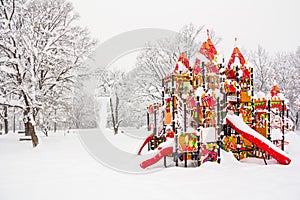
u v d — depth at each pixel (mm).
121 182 6227
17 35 13992
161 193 5238
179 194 5141
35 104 14375
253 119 9602
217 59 8875
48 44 16844
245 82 9750
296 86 30250
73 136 21172
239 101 9391
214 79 8867
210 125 8773
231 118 8945
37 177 6875
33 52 14805
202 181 6121
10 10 14664
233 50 9828
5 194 5332
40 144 14281
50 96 16969
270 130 10258
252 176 6496
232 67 9641
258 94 10820
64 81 18531
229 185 5699
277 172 6875
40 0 18250
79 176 6949
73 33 19062
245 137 8406
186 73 9305
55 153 11805
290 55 34344
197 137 8086
